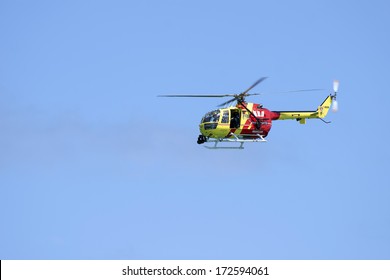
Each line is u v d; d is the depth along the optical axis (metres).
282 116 180.38
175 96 164.00
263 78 163.38
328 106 187.50
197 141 178.00
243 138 176.12
